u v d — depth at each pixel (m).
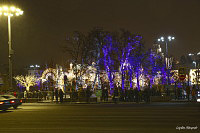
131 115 18.48
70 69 59.38
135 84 65.69
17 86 77.38
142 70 63.50
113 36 54.94
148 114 18.86
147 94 35.59
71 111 22.84
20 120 17.30
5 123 16.03
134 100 36.72
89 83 56.19
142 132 11.91
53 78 60.81
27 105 33.62
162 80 63.03
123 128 13.09
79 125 14.40
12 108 29.12
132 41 54.78
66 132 12.34
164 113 19.30
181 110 21.42
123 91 37.75
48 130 13.01
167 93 40.22
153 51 64.69
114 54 54.50
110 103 34.78
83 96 38.22
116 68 54.66
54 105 32.88
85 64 53.34
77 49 53.25
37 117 18.72
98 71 53.91
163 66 63.31
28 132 12.59
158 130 12.34
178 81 59.47
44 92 44.25
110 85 52.91
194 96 36.09
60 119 17.20
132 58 54.53
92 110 23.36
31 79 69.94
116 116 18.12
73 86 41.44
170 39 51.69
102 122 15.35
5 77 74.69
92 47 54.16
